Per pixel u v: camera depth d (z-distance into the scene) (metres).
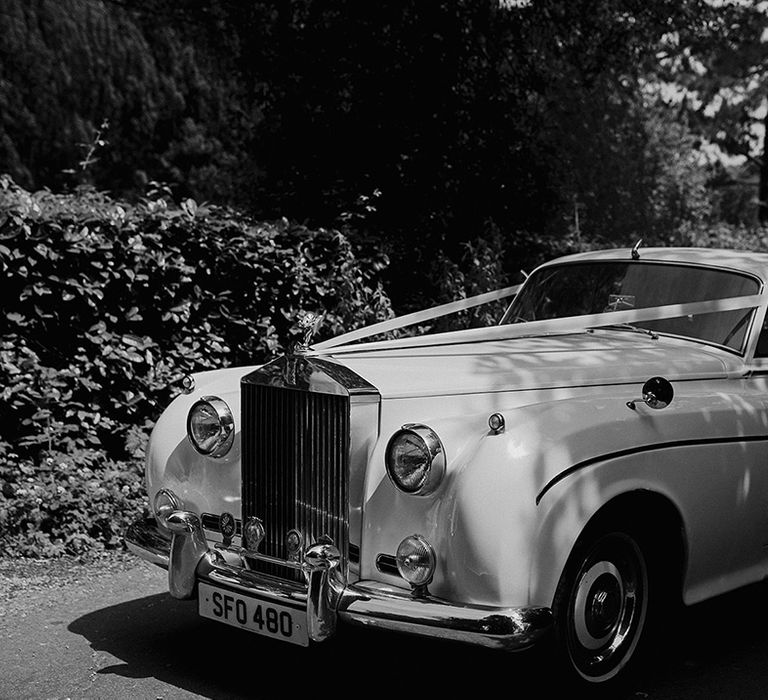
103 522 5.85
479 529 3.33
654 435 3.77
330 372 3.69
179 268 7.09
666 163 18.94
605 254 5.46
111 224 6.76
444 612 3.33
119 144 19.47
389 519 3.56
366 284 9.16
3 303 6.47
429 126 10.65
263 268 7.66
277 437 3.87
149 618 4.73
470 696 3.88
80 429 6.70
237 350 7.62
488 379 3.92
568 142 15.61
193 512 4.20
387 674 4.10
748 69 23.97
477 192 10.96
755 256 5.16
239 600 3.82
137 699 3.82
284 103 10.79
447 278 9.77
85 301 6.74
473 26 10.77
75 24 19.19
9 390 6.30
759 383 4.60
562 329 4.98
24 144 18.59
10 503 5.69
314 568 3.53
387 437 3.70
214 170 19.14
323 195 10.41
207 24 12.23
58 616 4.72
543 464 3.41
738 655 4.36
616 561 3.78
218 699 3.85
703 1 14.02
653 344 4.67
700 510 3.92
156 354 7.11
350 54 10.64
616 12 12.88
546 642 3.53
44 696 3.83
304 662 4.23
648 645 3.97
